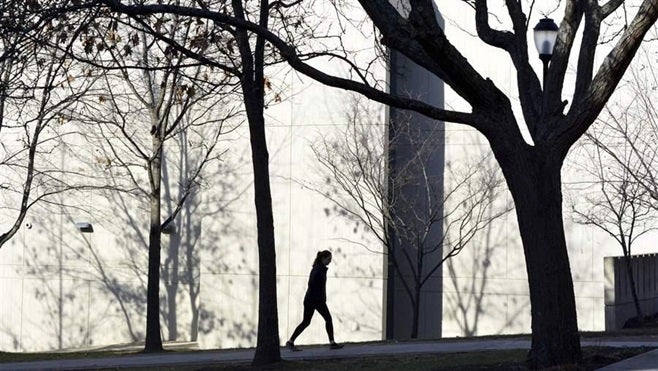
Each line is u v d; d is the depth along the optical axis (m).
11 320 57.78
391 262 50.22
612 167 50.31
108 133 53.88
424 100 50.47
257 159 29.81
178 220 54.94
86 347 55.06
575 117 23.20
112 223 56.22
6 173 55.81
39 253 57.47
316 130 50.59
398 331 52.06
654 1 22.02
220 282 52.69
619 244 48.38
